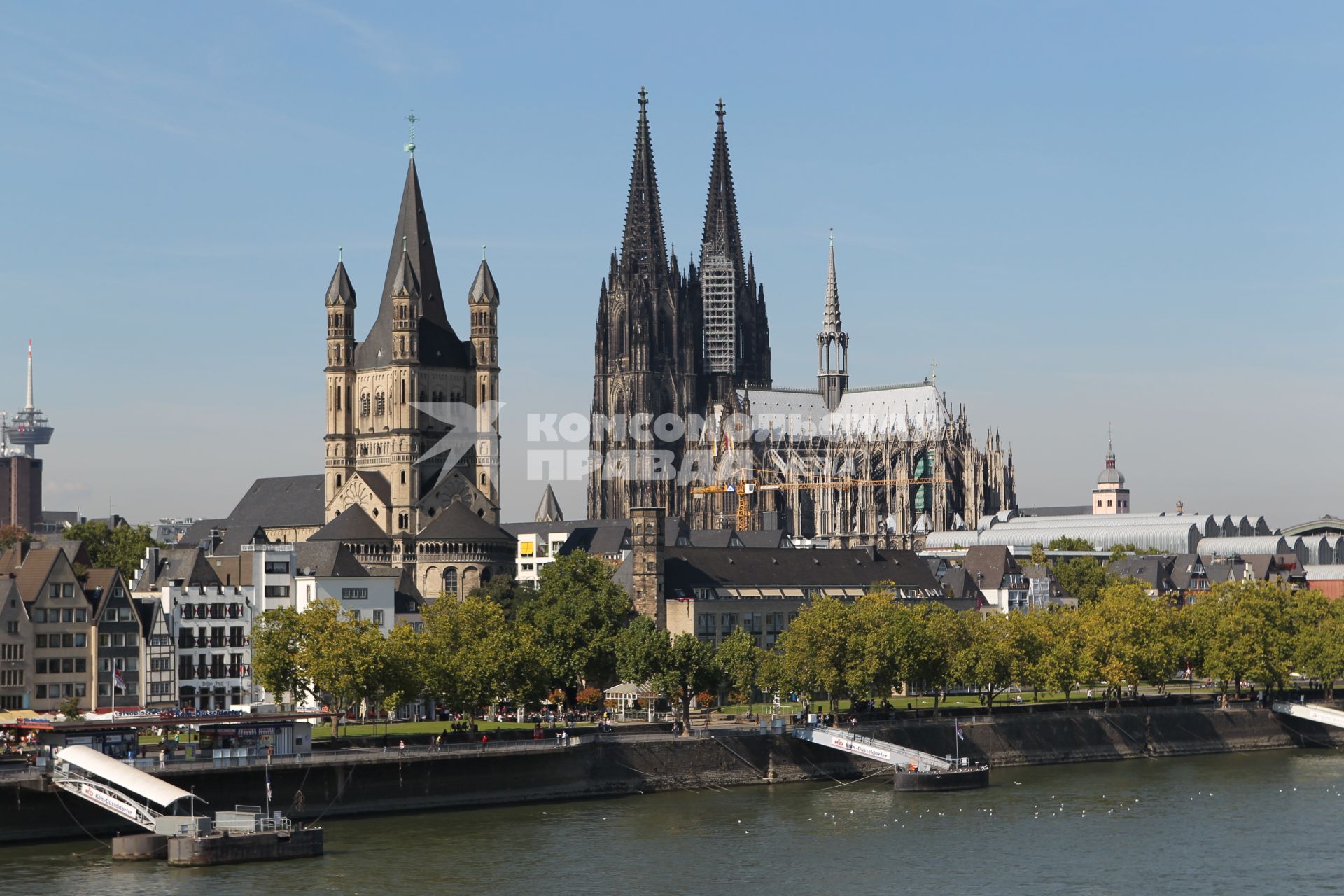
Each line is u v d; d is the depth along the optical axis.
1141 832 196.00
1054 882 171.38
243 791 190.62
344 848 181.50
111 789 175.00
